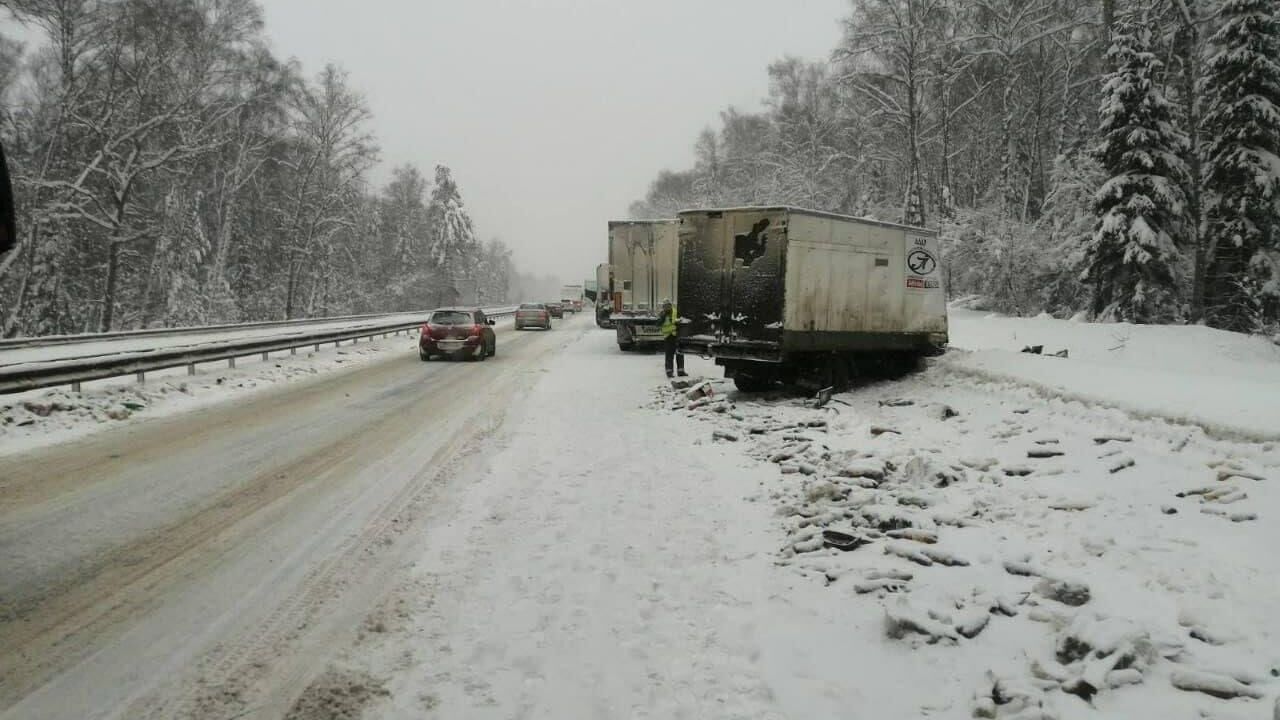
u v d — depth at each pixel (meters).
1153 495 6.18
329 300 59.81
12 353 19.12
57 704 3.46
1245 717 3.15
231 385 15.05
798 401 13.29
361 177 48.56
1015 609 4.42
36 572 5.09
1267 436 7.05
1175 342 22.73
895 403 12.34
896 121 40.66
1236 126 26.58
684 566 5.48
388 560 5.46
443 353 21.36
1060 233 32.75
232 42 36.38
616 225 23.88
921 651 4.05
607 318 35.84
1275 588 4.24
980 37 38.47
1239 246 26.66
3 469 7.93
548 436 10.38
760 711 3.53
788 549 5.75
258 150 43.69
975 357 15.41
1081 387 10.42
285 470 8.18
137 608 4.55
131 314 41.97
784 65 50.56
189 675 3.76
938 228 36.38
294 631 4.28
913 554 5.33
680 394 14.02
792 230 12.95
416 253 79.56
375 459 8.79
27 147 33.59
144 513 6.48
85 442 9.43
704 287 13.68
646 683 3.79
